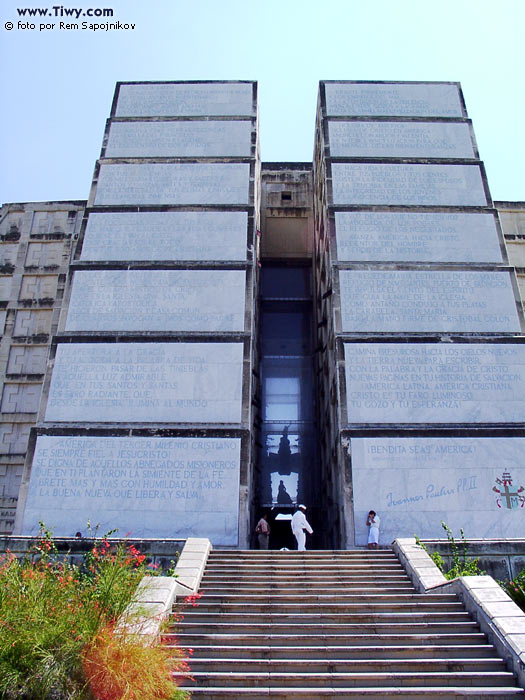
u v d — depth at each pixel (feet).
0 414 103.14
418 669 33.68
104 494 71.87
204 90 103.91
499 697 30.91
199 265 86.28
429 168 94.68
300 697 31.27
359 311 82.38
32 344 107.14
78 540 56.75
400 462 72.38
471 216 90.58
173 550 56.54
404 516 69.87
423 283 84.43
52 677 26.35
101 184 94.38
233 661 34.09
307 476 103.40
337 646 36.65
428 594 45.14
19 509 71.41
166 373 78.59
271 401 109.60
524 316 82.99
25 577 31.53
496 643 35.58
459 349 79.36
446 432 74.08
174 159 96.37
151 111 101.96
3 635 27.43
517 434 74.28
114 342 80.59
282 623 40.57
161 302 83.92
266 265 122.72
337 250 87.51
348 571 52.24
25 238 114.73
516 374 78.23
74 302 84.07
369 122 99.19
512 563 56.59
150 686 27.04
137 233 89.56
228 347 80.07
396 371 77.77
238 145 98.32
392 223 89.66
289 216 124.67
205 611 42.73
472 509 70.28
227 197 93.04
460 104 101.35
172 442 74.38
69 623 28.45
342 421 74.95
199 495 71.67
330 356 89.45
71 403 77.15
